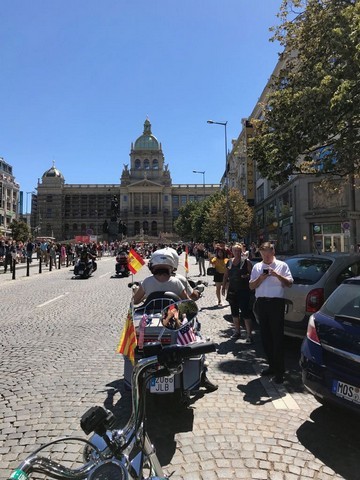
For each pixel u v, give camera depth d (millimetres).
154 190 150250
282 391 5305
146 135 159625
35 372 6020
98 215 159750
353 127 10078
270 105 11602
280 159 10836
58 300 13797
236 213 49094
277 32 12812
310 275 7137
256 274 5977
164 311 3738
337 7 11180
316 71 10492
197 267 32844
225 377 5887
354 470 3426
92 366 6293
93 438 2043
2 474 3332
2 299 14086
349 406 3861
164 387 4277
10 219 97312
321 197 33500
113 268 32969
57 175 158875
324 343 4230
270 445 3857
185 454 3686
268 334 5934
